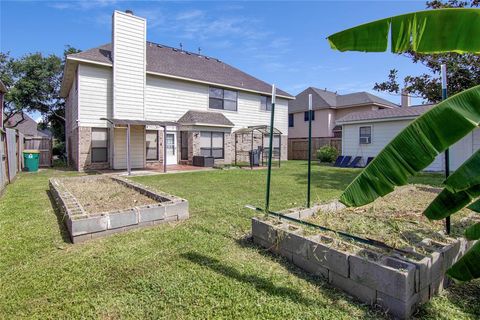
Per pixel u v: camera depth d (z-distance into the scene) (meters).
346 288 2.63
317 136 24.47
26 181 9.55
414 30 2.42
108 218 4.14
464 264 2.19
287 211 4.30
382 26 2.54
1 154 7.14
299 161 20.58
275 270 3.07
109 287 2.74
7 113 23.73
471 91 2.05
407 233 3.65
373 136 16.23
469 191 2.43
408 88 10.59
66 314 2.34
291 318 2.27
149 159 14.51
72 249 3.64
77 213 4.32
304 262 3.07
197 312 2.35
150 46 17.48
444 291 2.64
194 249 3.62
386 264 2.48
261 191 7.70
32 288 2.72
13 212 5.39
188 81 15.54
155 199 5.61
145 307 2.42
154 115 14.51
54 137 25.67
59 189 6.32
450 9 2.28
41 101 23.52
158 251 3.55
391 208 5.20
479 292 2.63
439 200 2.64
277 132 18.05
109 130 13.08
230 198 6.72
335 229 3.63
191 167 14.27
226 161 16.47
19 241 3.90
